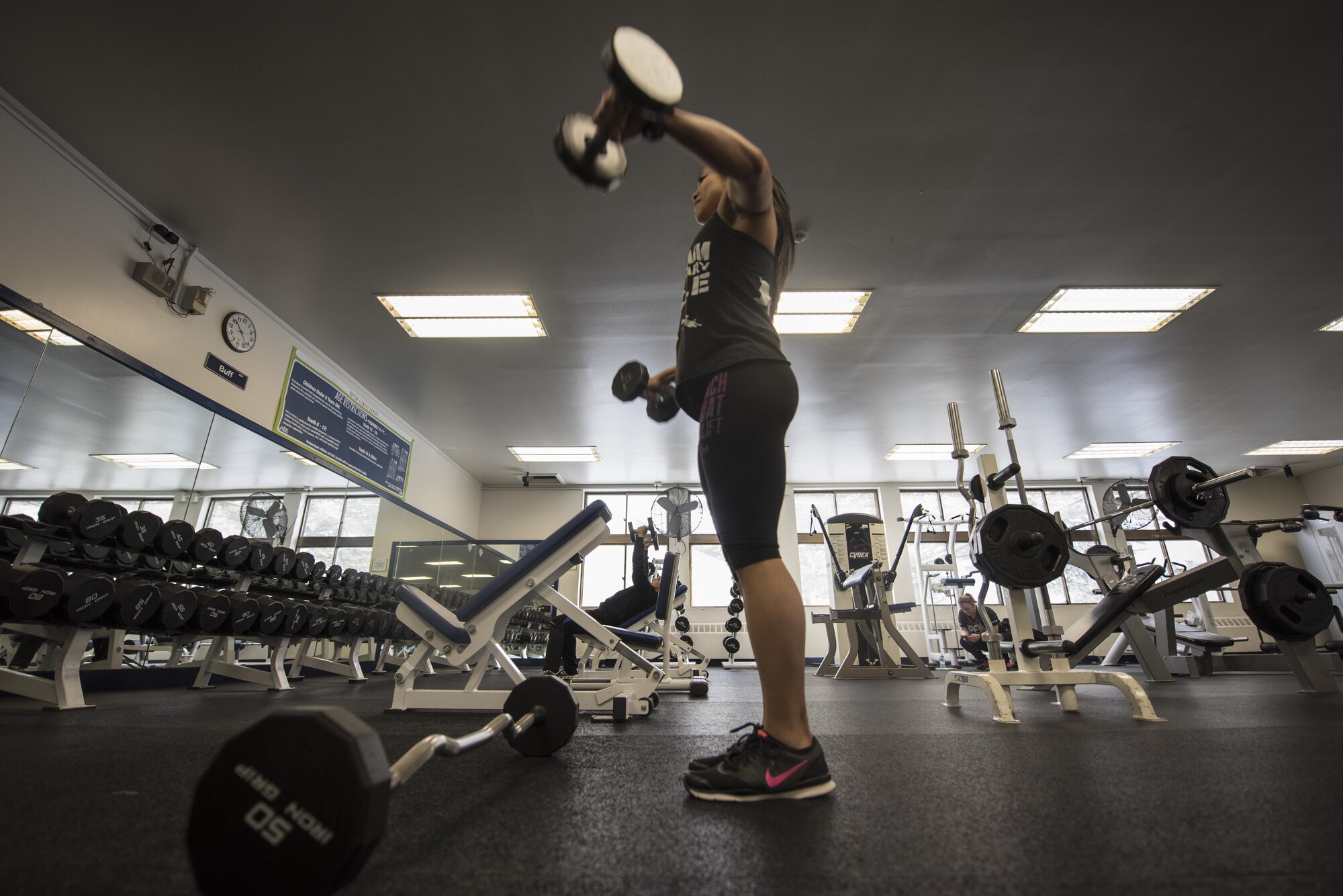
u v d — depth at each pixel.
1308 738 1.28
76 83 2.38
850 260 3.49
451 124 2.59
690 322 0.97
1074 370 4.87
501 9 2.15
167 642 3.39
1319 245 3.36
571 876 0.54
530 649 6.84
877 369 4.84
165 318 3.19
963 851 0.60
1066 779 0.92
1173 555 7.80
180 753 1.22
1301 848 0.60
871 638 4.28
